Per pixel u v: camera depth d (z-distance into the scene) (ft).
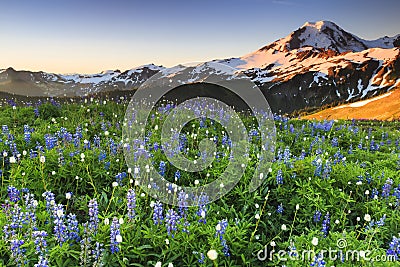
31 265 6.29
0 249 6.39
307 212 8.14
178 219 7.26
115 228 6.47
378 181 9.34
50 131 12.21
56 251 6.23
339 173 9.52
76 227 6.93
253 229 7.91
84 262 6.21
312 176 9.20
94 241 6.77
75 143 10.45
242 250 7.03
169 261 6.58
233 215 8.05
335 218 8.03
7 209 6.98
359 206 8.51
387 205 8.51
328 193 8.63
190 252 6.82
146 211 8.05
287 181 9.07
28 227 6.79
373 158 12.25
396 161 11.18
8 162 9.61
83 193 8.93
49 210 7.33
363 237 7.82
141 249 6.73
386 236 7.61
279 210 8.16
